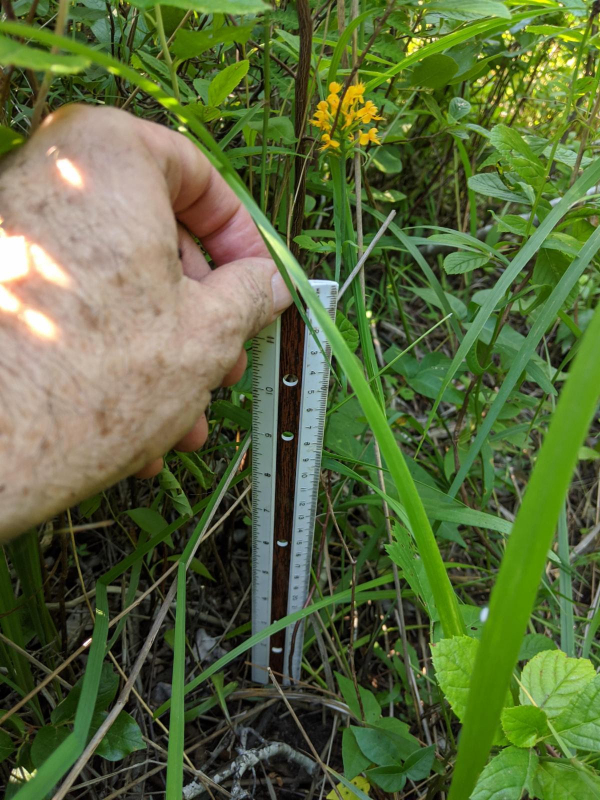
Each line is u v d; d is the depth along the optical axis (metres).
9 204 0.22
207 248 0.32
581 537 0.54
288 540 0.37
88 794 0.35
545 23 0.49
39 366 0.22
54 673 0.31
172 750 0.25
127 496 0.45
